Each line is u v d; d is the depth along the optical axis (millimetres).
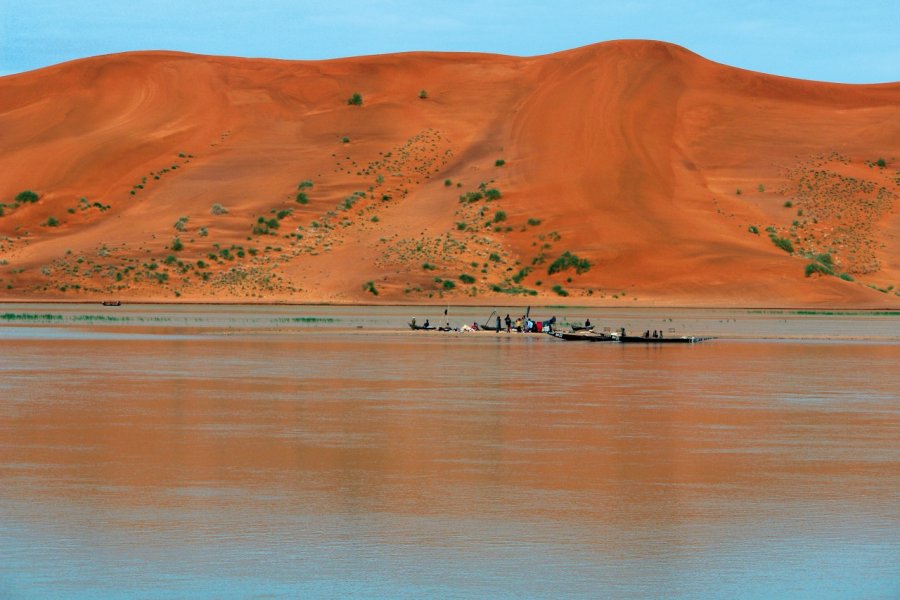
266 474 51906
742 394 88438
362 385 94188
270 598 33625
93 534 40469
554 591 34281
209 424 68750
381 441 62094
